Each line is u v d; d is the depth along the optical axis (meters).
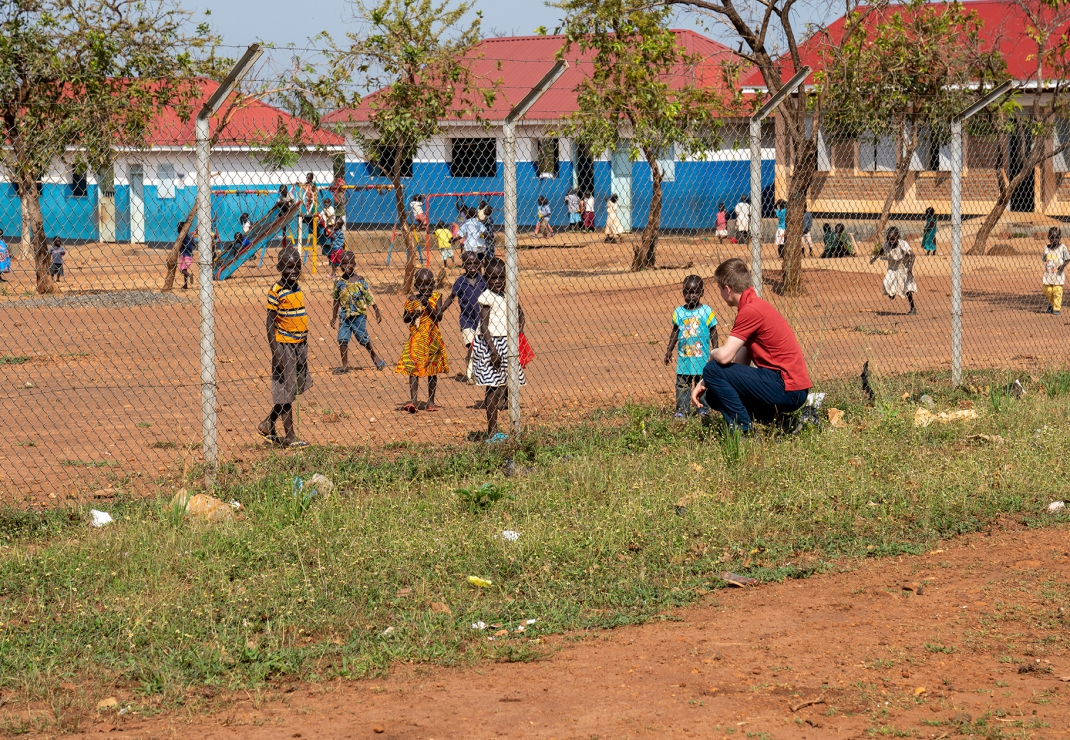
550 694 4.72
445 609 5.68
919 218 32.62
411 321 10.99
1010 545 6.73
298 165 32.88
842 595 5.95
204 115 7.59
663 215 34.88
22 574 6.09
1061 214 31.72
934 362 13.40
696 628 5.50
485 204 29.97
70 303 20.44
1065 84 25.67
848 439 8.83
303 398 11.94
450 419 10.67
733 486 7.77
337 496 7.40
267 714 4.55
